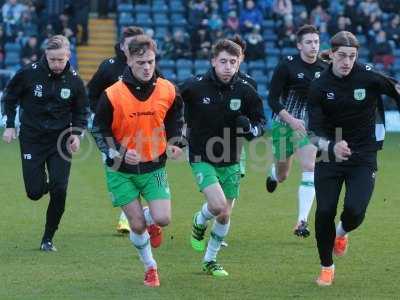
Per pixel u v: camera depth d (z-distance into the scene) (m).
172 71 57.00
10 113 21.33
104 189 32.00
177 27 61.56
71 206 28.19
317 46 23.69
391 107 54.44
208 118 19.14
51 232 21.44
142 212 18.02
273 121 25.09
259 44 58.19
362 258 20.97
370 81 18.05
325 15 60.84
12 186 32.34
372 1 62.41
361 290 17.92
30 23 59.22
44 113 21.14
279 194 31.44
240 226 25.20
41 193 21.34
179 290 17.73
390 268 19.94
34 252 21.17
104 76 22.41
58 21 58.88
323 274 18.36
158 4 63.69
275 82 23.98
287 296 17.36
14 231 23.91
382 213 27.56
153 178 18.17
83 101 21.39
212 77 19.03
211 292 17.59
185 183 33.66
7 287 17.88
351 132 18.38
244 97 19.16
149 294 17.41
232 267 19.92
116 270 19.41
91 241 22.56
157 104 17.92
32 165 21.19
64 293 17.44
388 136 51.69
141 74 17.52
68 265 19.84
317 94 18.23
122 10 62.69
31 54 55.50
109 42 62.88
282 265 20.17
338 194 18.33
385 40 59.97
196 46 57.62
